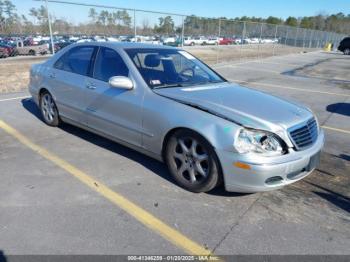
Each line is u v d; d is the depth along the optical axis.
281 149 2.93
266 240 2.63
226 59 21.28
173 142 3.36
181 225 2.79
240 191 3.00
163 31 15.45
